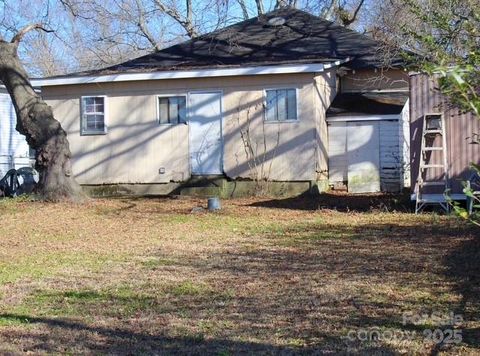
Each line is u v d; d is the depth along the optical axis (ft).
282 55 66.33
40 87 66.54
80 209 52.65
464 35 21.70
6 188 66.28
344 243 35.63
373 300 23.24
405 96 65.87
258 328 20.51
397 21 38.24
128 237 40.19
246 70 60.54
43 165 56.75
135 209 52.70
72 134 66.08
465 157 45.75
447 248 32.76
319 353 17.88
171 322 21.47
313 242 36.37
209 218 47.42
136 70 63.31
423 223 41.65
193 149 63.16
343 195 59.93
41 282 27.91
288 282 26.58
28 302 24.50
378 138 62.18
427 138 46.83
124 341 19.60
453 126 45.96
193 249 35.45
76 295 25.44
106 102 65.16
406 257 30.89
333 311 22.06
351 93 68.33
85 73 65.57
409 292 24.17
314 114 59.88
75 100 66.03
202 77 62.28
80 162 65.82
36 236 41.14
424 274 27.04
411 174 47.09
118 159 64.90
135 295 25.26
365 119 62.28
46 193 56.44
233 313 22.29
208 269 29.89
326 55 65.87
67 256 34.14
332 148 63.72
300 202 55.42
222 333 20.10
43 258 33.65
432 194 46.70
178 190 63.21
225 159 62.34
